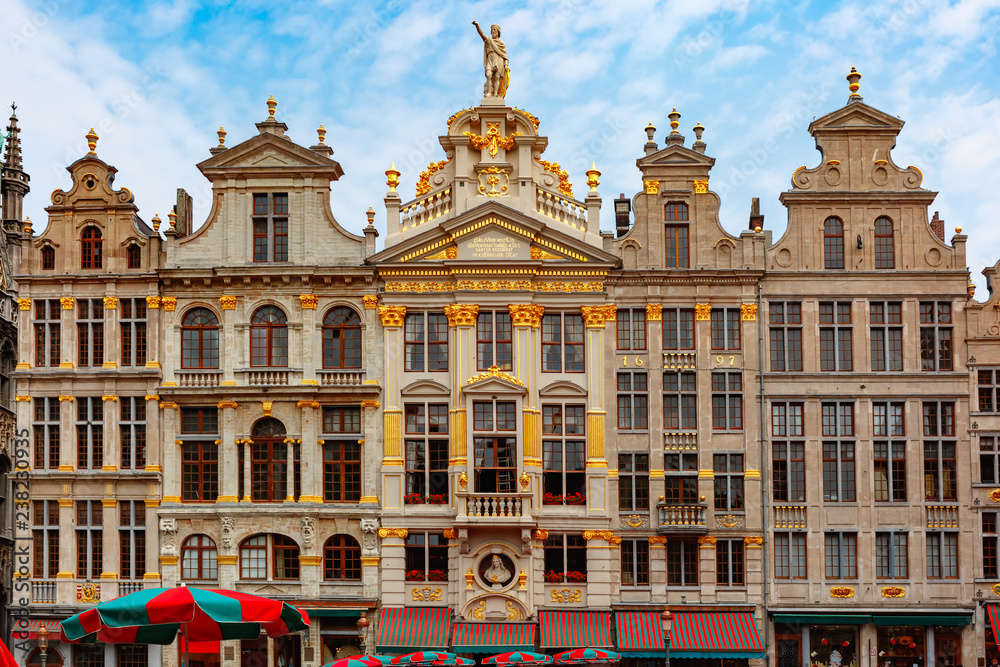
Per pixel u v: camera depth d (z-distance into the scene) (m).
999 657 47.06
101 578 48.31
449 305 48.91
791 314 49.19
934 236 49.38
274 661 47.41
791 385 48.62
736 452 48.31
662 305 49.09
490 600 47.12
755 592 47.47
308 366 48.91
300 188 50.03
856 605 47.25
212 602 28.84
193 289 49.72
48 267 50.22
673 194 49.69
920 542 47.75
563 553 47.78
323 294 49.47
